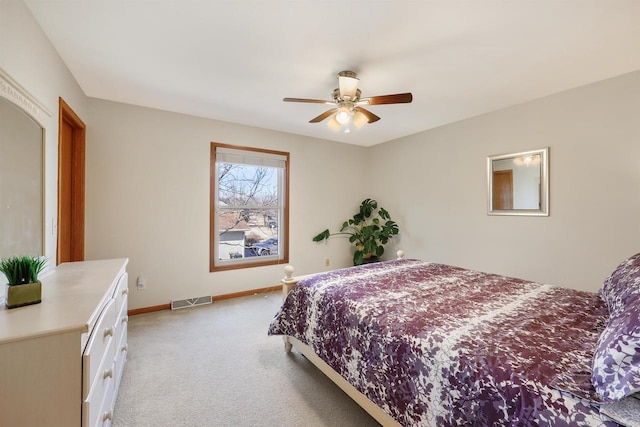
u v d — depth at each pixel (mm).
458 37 1818
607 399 773
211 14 1611
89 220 2836
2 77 1290
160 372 1999
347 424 1533
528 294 1765
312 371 2041
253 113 3314
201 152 3463
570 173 2605
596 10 1560
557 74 2318
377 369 1351
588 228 2506
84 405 1021
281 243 4195
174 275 3324
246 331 2695
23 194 1501
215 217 3615
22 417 956
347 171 4828
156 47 1953
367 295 1750
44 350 969
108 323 1384
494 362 1000
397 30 1747
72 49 1972
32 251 1594
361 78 2391
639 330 801
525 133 2914
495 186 3172
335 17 1630
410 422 1170
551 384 867
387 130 3988
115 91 2697
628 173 2289
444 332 1230
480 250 3324
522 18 1633
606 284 1629
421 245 4051
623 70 2254
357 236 4582
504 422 889
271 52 2004
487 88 2588
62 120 2252
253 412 1620
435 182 3850
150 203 3160
